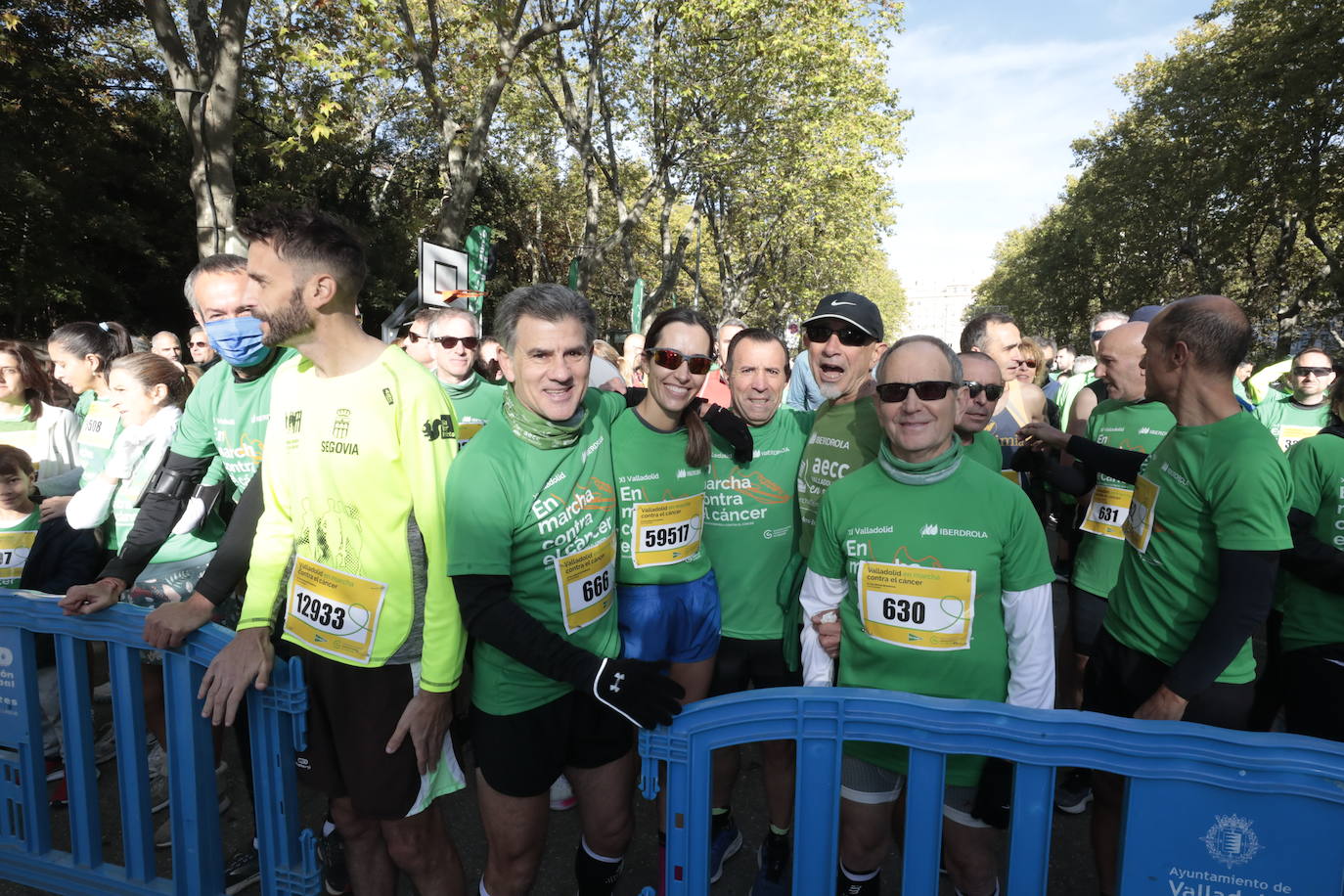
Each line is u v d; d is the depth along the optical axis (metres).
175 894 1.99
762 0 14.91
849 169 18.50
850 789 1.97
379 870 2.04
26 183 13.55
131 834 2.05
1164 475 2.05
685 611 2.43
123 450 2.84
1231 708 2.01
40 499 3.27
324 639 1.79
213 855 1.99
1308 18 16.97
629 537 2.37
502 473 1.75
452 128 13.04
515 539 1.81
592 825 2.09
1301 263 25.42
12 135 13.59
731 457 2.54
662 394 2.28
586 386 1.80
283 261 1.61
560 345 1.70
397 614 1.77
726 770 2.54
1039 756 1.47
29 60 12.85
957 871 1.98
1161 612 2.06
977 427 2.62
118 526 3.04
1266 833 1.37
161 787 2.82
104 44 14.52
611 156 18.91
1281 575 2.58
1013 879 1.52
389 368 1.74
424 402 1.74
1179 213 24.16
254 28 10.88
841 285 33.00
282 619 1.98
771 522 2.57
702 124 17.72
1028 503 1.87
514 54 11.97
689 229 20.95
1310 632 2.38
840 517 1.99
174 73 8.91
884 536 1.90
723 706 1.59
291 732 1.89
